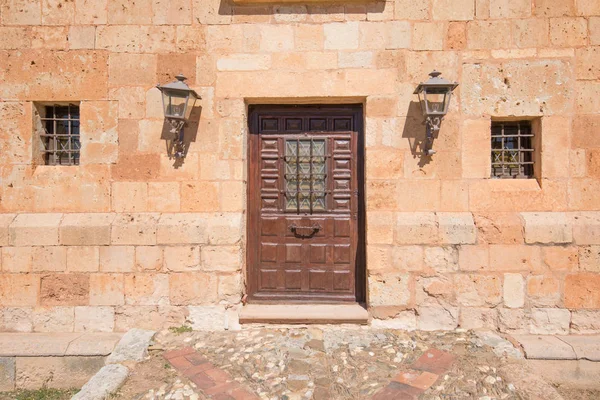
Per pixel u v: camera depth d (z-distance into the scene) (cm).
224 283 410
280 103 434
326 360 346
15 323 411
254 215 439
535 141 420
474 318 404
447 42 413
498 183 417
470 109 412
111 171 419
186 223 412
